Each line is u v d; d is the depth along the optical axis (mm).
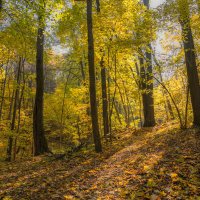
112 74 18875
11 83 23547
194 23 11766
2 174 10375
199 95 12922
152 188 6387
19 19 10258
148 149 10914
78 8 14172
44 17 10273
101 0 15594
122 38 14531
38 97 15297
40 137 15148
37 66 15305
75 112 24781
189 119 14953
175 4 11148
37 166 11438
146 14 12812
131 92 23609
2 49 16062
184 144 10117
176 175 6805
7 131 19562
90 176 8578
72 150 13805
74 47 19281
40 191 7461
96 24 14102
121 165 9289
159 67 13023
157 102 20281
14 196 7156
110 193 6559
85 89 21766
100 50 15703
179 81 16062
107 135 17719
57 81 30781
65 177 8828
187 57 12805
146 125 18875
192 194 5781
